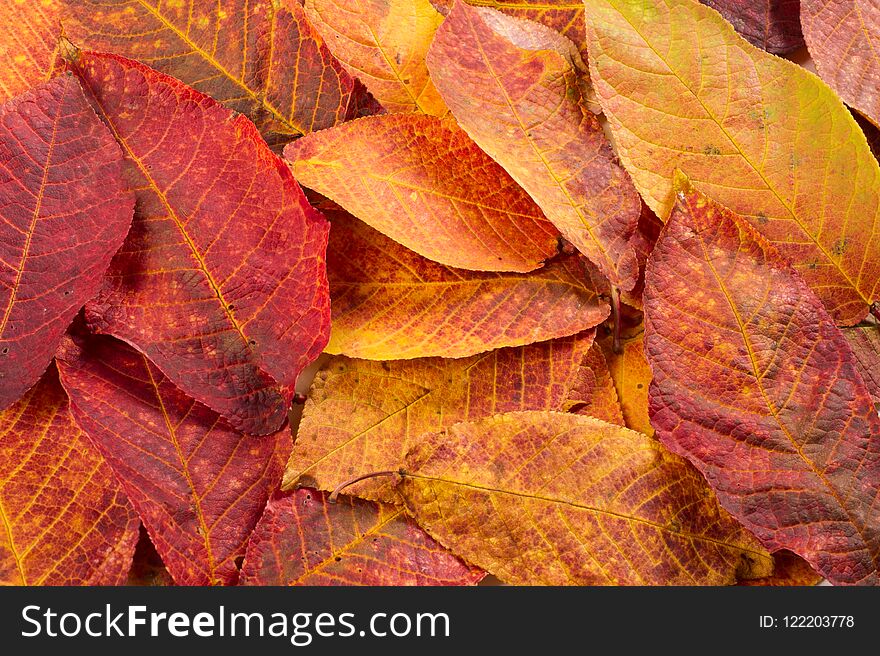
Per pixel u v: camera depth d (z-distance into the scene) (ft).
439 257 0.90
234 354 0.87
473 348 0.92
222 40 0.91
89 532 0.89
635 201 0.90
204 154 0.86
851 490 0.87
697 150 0.89
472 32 0.90
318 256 0.87
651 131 0.89
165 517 0.88
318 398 0.93
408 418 0.93
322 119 0.94
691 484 0.90
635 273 0.91
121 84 0.86
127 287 0.86
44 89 0.85
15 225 0.85
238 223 0.86
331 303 0.93
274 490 0.90
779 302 0.86
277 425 0.88
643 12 0.87
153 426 0.89
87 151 0.85
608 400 0.95
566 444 0.90
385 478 0.91
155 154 0.86
